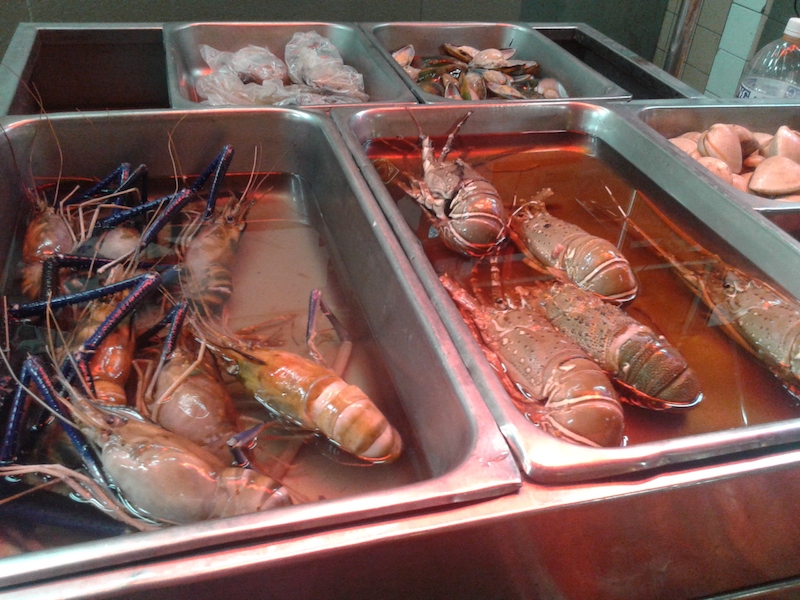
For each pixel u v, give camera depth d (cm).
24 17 109
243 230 73
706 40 132
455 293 65
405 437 53
